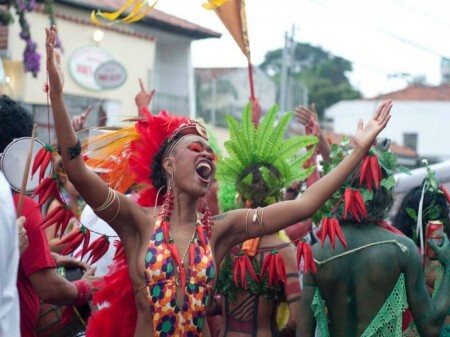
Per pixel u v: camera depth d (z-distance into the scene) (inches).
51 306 153.9
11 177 142.9
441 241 173.3
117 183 144.1
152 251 127.8
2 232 111.1
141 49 742.5
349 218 161.5
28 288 142.6
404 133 1699.1
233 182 178.7
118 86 674.8
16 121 148.9
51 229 189.0
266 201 173.5
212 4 141.2
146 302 127.9
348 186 145.3
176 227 131.6
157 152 136.9
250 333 167.0
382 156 162.6
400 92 1720.0
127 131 140.9
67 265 154.6
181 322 126.4
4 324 110.7
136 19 137.8
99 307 155.1
